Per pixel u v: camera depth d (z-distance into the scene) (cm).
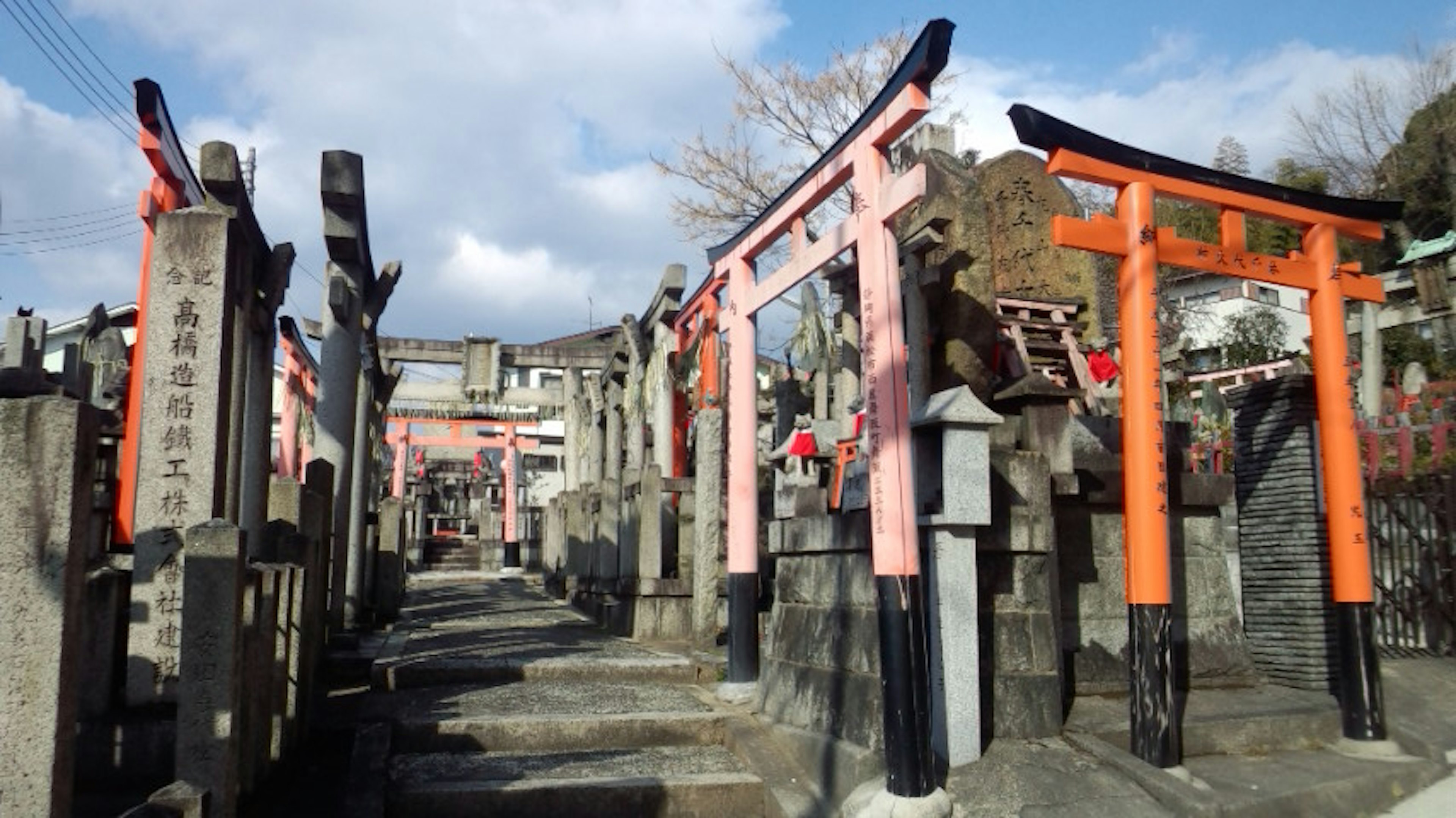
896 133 687
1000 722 707
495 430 4109
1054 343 1086
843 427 991
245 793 600
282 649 708
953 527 692
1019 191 1140
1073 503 872
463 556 3612
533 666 1010
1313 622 884
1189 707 807
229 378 778
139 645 707
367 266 1385
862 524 730
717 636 1201
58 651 411
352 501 1391
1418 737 764
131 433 820
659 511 1373
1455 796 704
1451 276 2366
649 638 1320
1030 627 732
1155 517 691
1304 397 920
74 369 1270
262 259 991
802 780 731
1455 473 968
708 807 716
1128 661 852
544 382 4212
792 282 858
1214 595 923
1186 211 3375
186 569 530
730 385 986
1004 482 743
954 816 623
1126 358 718
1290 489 916
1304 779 691
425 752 795
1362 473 923
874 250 695
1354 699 771
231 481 898
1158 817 619
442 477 4262
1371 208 833
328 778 738
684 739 841
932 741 678
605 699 911
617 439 2048
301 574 785
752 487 966
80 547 427
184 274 763
